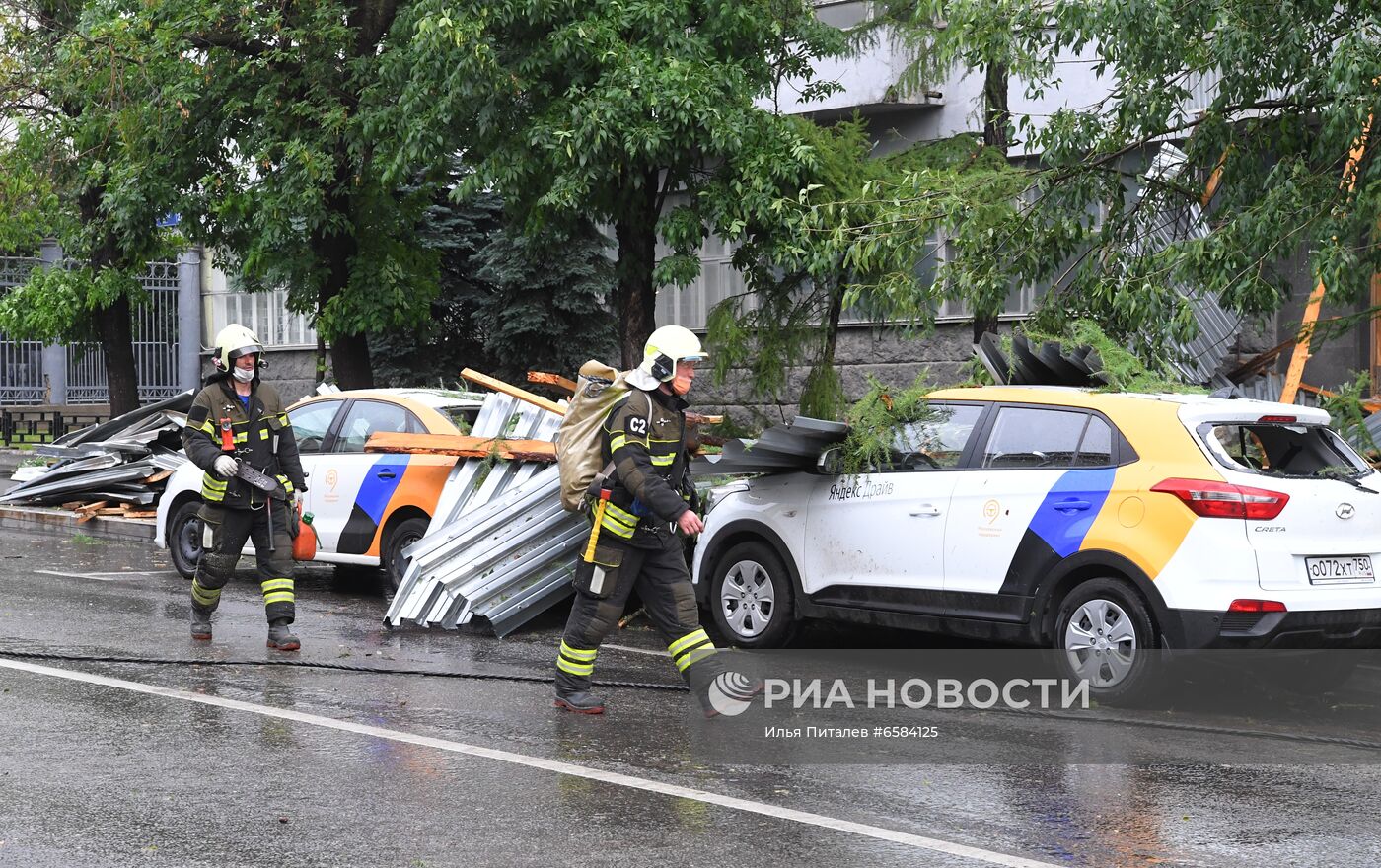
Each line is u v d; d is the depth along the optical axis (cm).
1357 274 976
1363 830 542
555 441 1029
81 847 507
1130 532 747
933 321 1162
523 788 589
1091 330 916
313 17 1562
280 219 1564
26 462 2314
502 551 989
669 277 1338
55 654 879
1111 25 995
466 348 2350
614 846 513
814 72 1659
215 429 905
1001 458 821
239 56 1614
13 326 2091
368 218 1711
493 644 960
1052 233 1134
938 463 850
